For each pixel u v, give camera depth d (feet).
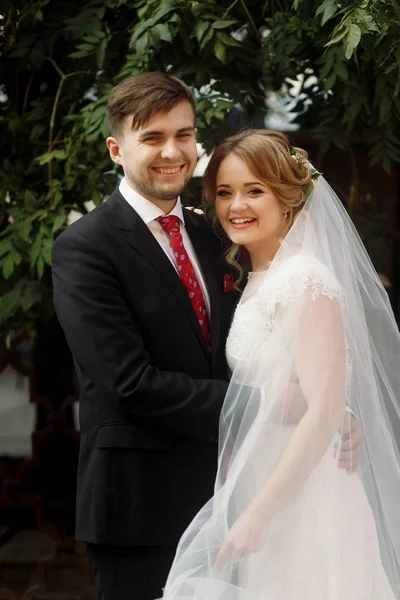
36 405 15.06
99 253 8.06
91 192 10.64
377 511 7.87
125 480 8.10
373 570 7.62
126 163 8.20
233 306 8.71
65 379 13.87
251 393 7.59
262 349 7.69
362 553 7.53
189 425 7.84
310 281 7.39
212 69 10.41
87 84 11.24
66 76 10.85
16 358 12.33
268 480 7.21
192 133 8.22
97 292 7.95
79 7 10.97
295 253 7.77
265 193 7.98
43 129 11.11
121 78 10.34
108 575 8.25
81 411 8.43
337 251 7.89
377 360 8.27
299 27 10.12
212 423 7.80
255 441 7.51
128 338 7.91
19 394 34.68
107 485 8.09
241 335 7.92
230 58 10.25
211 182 8.39
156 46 9.66
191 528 7.61
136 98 7.93
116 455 8.13
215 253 8.89
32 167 11.27
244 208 8.01
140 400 7.79
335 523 7.44
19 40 10.98
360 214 12.03
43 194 11.00
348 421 7.56
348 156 13.85
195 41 10.25
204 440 8.11
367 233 11.64
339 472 7.58
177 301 8.23
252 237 8.09
